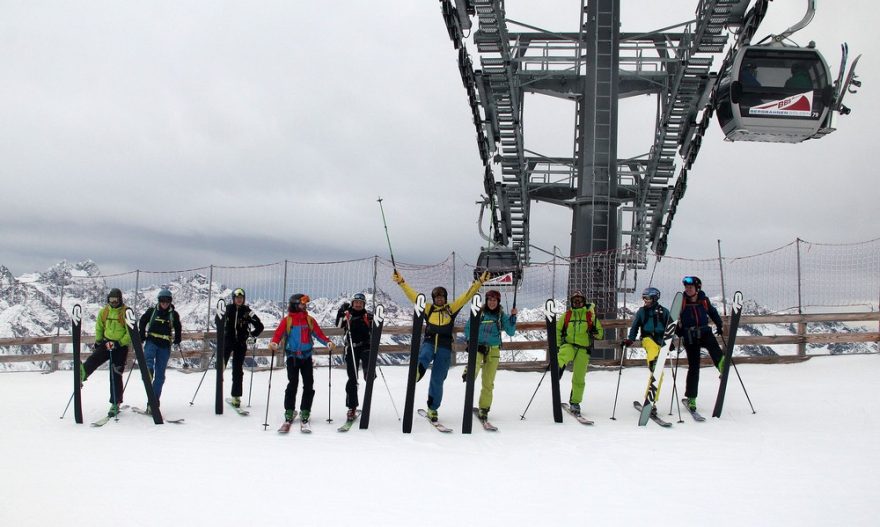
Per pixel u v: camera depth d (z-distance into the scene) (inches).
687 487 302.8
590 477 320.2
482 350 447.2
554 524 257.8
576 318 469.1
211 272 750.5
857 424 429.1
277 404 522.9
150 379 450.6
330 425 444.8
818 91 848.9
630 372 654.5
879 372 596.7
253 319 510.3
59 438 404.8
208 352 731.4
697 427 430.6
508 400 533.3
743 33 881.5
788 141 898.7
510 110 1096.8
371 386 434.0
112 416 459.5
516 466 340.8
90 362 462.0
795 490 297.4
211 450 373.7
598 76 942.4
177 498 286.5
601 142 938.1
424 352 438.9
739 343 670.5
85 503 279.0
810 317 669.9
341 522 259.0
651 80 1127.6
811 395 518.3
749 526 254.8
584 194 940.6
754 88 855.1
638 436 407.5
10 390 606.5
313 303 739.4
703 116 1014.4
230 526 254.1
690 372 462.9
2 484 305.1
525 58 1095.6
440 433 419.5
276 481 313.0
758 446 377.7
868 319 659.4
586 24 995.3
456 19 885.2
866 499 284.5
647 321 460.4
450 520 261.7
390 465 342.6
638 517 264.7
